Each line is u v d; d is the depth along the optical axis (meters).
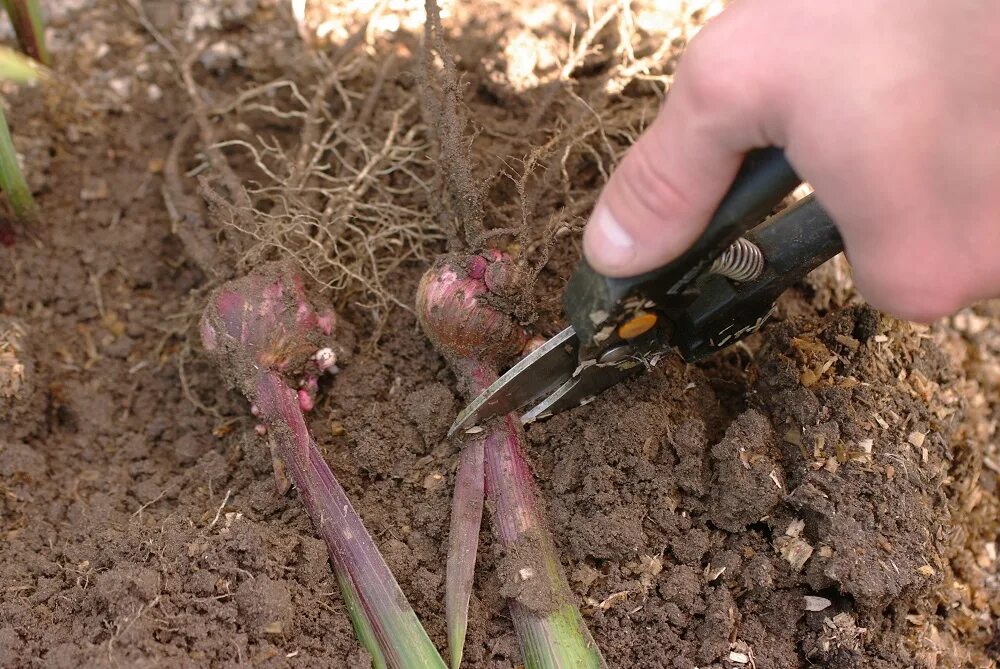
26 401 0.51
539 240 0.52
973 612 0.50
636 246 0.40
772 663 0.45
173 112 0.59
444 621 0.46
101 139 0.59
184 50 0.59
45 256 0.56
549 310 0.50
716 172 0.39
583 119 0.52
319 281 0.51
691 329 0.44
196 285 0.56
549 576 0.45
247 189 0.57
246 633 0.44
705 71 0.38
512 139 0.54
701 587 0.46
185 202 0.54
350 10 0.61
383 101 0.57
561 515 0.47
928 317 0.41
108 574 0.44
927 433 0.48
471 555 0.46
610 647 0.45
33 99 0.58
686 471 0.47
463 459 0.47
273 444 0.48
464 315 0.47
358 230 0.52
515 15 0.60
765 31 0.38
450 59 0.48
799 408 0.47
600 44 0.58
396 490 0.49
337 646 0.45
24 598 0.45
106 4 0.62
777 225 0.43
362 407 0.50
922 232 0.39
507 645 0.45
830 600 0.45
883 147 0.37
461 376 0.49
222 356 0.48
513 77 0.57
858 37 0.37
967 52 0.36
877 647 0.45
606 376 0.46
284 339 0.48
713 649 0.45
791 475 0.47
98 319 0.55
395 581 0.45
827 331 0.49
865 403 0.48
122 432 0.53
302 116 0.56
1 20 0.61
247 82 0.60
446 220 0.50
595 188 0.55
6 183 0.53
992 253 0.39
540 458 0.48
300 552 0.46
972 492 0.52
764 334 0.52
